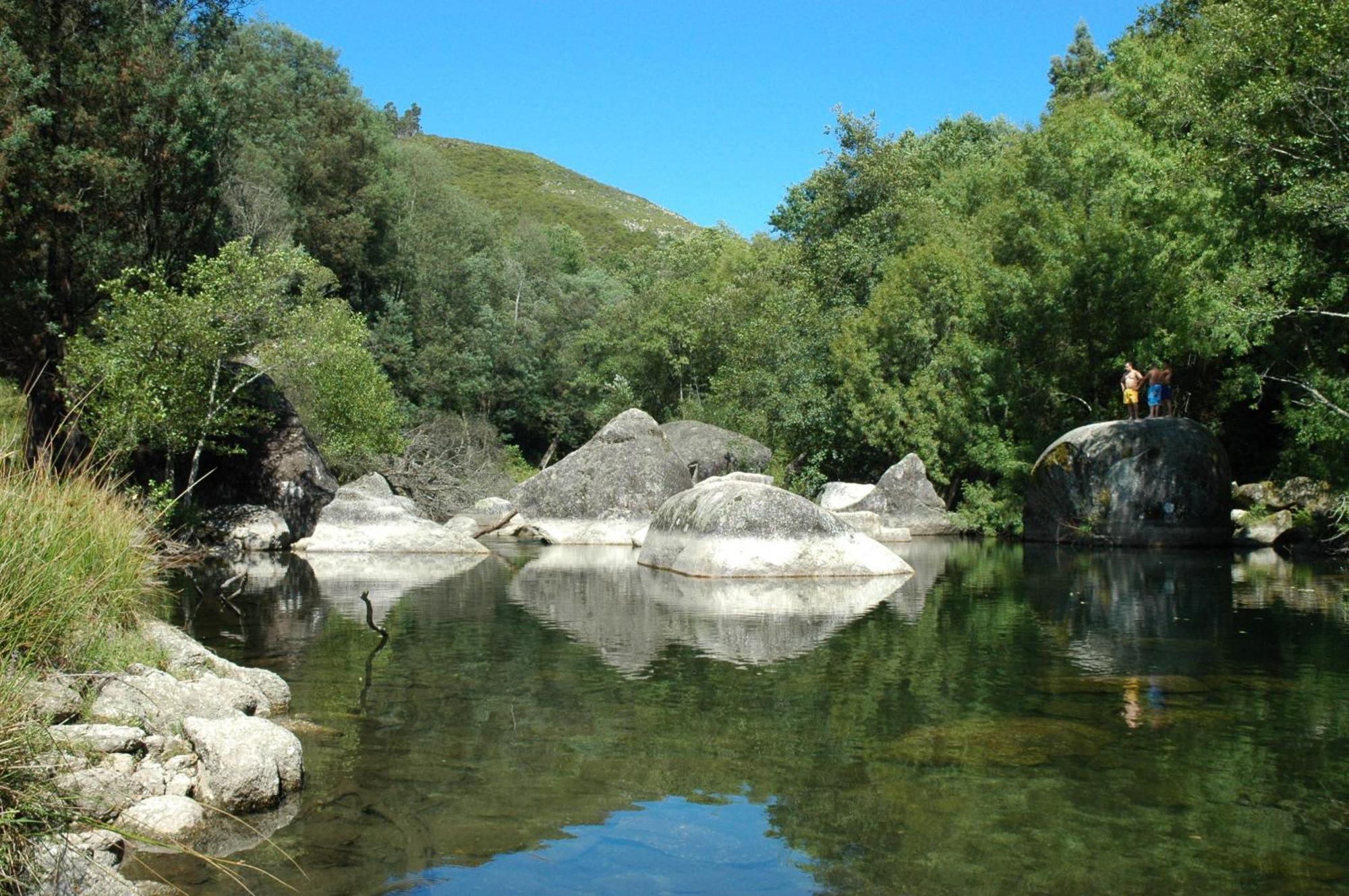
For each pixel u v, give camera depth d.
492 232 56.31
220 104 24.45
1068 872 4.14
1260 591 13.38
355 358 28.41
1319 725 6.36
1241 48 16.97
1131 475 21.56
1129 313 25.58
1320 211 15.71
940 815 4.82
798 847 4.43
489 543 23.66
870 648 9.19
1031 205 27.59
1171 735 6.16
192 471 19.88
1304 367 20.62
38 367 20.28
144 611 7.53
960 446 27.88
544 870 4.20
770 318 38.41
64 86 21.41
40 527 6.21
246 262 20.06
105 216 21.70
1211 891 3.96
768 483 21.27
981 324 28.11
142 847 4.48
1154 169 25.70
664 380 44.78
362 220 43.09
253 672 7.11
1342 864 4.22
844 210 40.00
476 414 46.59
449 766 5.61
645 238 105.38
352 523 20.58
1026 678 7.83
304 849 4.46
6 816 4.08
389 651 9.09
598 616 11.31
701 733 6.26
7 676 5.03
